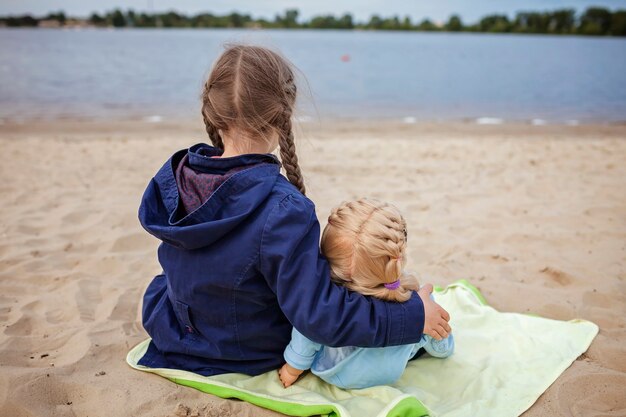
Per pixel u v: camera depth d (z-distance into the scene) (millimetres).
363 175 5723
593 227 4062
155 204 1872
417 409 1792
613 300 2879
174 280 1874
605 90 17859
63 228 3963
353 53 38219
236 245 1727
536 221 4223
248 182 1714
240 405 1938
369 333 1756
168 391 2000
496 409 1929
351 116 11594
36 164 6051
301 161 6270
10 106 11859
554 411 1956
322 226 4121
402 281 1931
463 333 2365
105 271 3262
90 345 2365
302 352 1925
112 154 6711
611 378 2131
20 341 2396
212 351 1957
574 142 8094
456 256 3531
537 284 3121
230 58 1796
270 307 1896
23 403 1928
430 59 33719
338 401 1966
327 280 1749
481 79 21109
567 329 2459
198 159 1783
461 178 5633
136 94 14516
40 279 3100
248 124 1773
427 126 10148
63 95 13984
